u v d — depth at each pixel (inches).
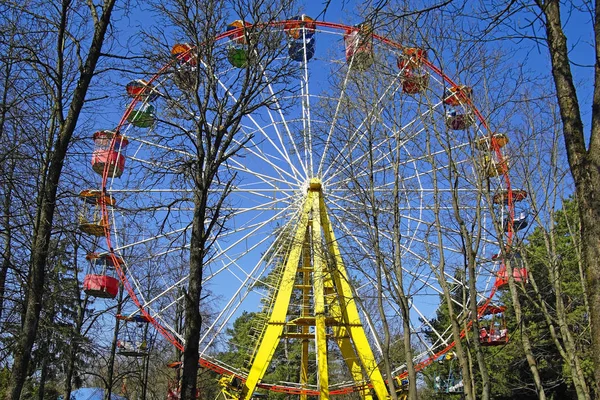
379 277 692.7
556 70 327.9
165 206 562.9
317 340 1021.2
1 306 641.6
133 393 2014.0
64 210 579.2
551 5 340.5
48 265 703.1
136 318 1176.2
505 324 1139.9
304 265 1202.6
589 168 292.8
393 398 642.2
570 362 637.3
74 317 1172.5
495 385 1321.4
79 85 488.4
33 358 1010.7
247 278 1200.8
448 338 1198.9
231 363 2162.9
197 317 487.2
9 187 553.9
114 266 1167.0
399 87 732.7
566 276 867.4
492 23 364.8
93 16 503.8
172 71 564.1
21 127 556.1
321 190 1159.6
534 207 688.4
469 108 667.4
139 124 828.0
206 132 551.2
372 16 447.2
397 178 727.1
